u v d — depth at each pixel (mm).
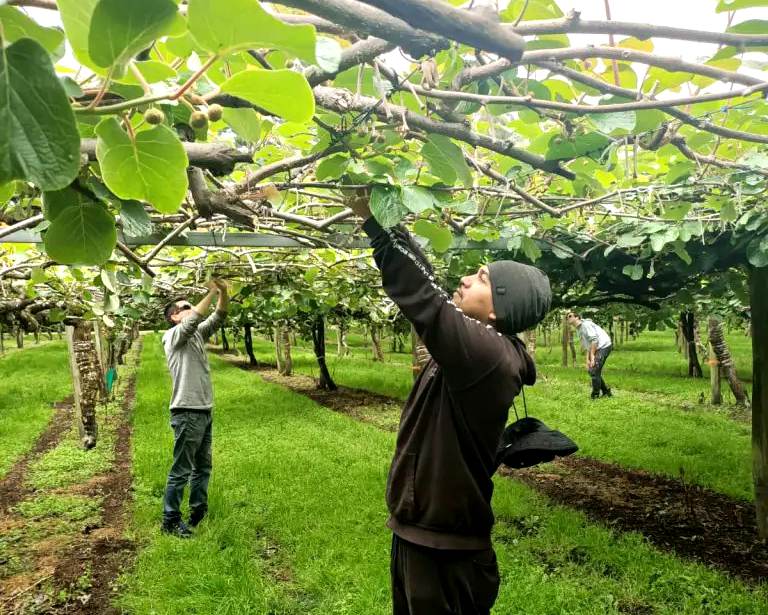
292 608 3527
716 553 4219
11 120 531
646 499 5391
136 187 823
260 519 4781
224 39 616
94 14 573
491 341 1465
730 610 3395
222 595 3605
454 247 3389
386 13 880
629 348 21719
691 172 2641
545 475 6191
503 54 918
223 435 8023
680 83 1566
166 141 771
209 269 5246
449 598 1550
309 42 605
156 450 6910
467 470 1523
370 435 7879
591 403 10141
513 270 1623
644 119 1581
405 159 1458
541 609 3393
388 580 3691
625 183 2686
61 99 537
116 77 648
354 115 1315
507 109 1577
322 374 12766
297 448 7141
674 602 3520
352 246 3221
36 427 8523
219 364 19156
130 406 10773
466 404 1484
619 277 4266
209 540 4352
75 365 7340
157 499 5316
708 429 8070
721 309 8375
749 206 3189
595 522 4781
